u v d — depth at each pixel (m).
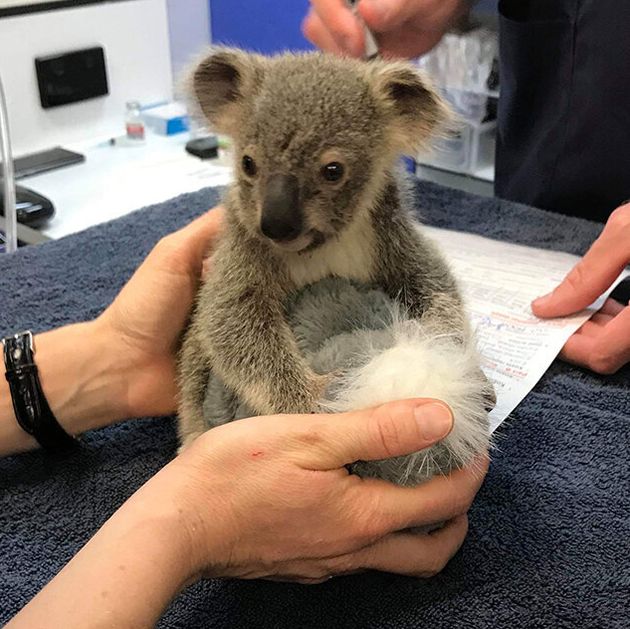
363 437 0.70
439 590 0.77
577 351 1.12
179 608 0.76
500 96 1.74
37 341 1.04
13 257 1.49
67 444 1.03
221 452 0.73
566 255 1.40
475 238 1.47
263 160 0.81
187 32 2.50
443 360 0.74
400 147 0.92
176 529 0.69
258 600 0.77
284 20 2.35
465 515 0.82
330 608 0.75
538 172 1.69
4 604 0.77
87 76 2.20
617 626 0.71
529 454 0.95
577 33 1.51
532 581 0.77
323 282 0.85
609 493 0.88
